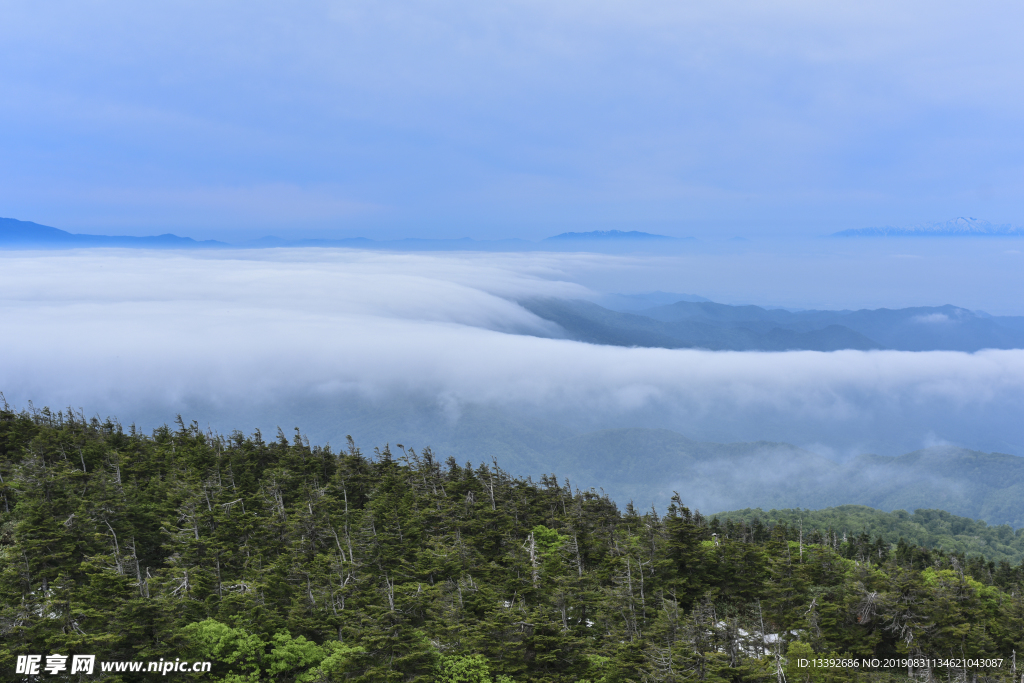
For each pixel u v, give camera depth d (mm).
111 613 52812
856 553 131125
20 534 67688
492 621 60938
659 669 55625
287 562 73438
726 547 78250
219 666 56812
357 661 55406
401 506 89000
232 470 100812
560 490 108062
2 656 47562
